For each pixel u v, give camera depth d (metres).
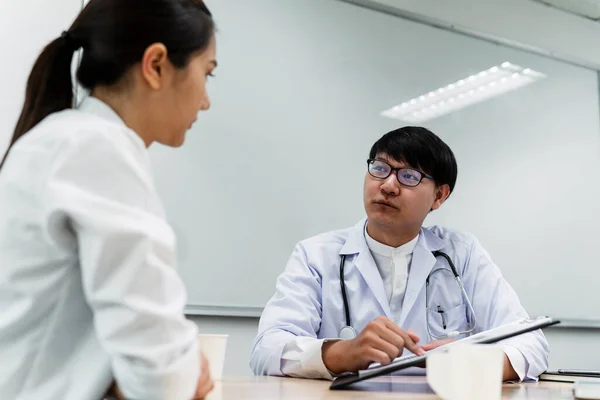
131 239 0.53
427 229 1.57
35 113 0.69
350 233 1.52
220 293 2.03
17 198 0.57
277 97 2.23
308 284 1.40
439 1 2.67
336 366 1.01
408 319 1.39
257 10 2.24
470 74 2.68
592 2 3.00
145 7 0.68
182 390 0.54
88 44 0.69
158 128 0.72
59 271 0.56
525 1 2.93
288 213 2.19
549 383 1.10
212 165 2.08
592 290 2.80
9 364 0.56
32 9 1.88
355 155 2.35
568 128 2.90
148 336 0.52
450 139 2.57
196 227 2.02
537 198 2.74
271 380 0.99
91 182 0.55
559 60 2.94
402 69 2.51
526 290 2.63
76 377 0.57
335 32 2.39
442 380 0.51
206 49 0.74
